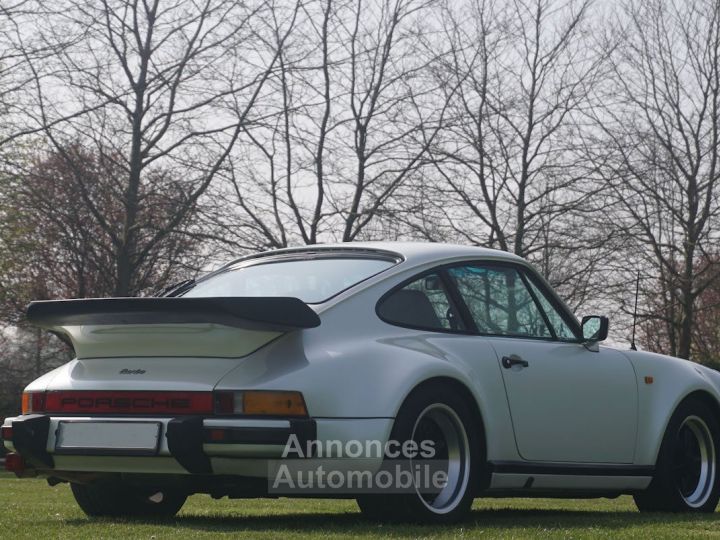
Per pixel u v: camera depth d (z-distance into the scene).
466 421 13.95
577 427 15.71
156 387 12.91
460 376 13.82
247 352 12.78
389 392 12.91
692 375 17.62
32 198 60.09
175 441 12.52
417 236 63.50
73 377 13.71
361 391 12.77
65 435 13.46
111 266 62.66
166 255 61.91
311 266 14.84
